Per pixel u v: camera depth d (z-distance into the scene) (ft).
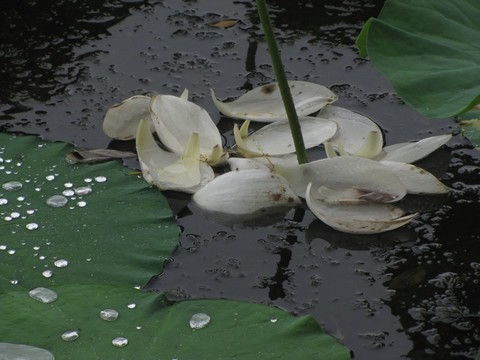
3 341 10.88
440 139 11.62
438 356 11.03
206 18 12.46
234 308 11.00
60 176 11.46
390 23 11.44
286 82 11.41
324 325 11.12
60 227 11.27
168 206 11.39
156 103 11.69
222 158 11.62
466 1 11.47
